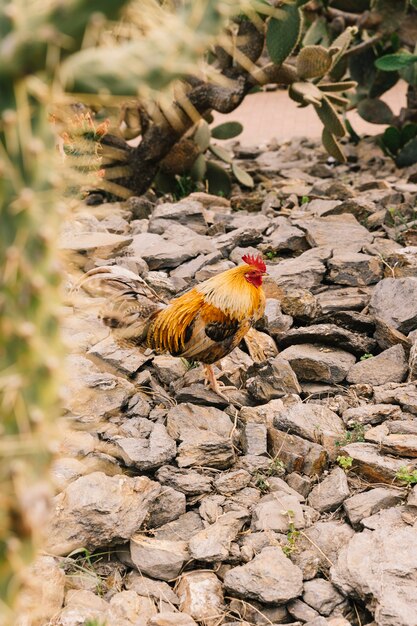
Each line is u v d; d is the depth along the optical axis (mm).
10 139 1843
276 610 3785
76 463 4375
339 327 5945
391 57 9719
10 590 2041
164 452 4559
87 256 6586
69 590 3803
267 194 9375
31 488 1990
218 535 4062
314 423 4922
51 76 1840
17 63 1773
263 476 4594
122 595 3781
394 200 8570
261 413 5117
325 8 10672
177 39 1833
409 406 5086
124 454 4539
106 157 9047
